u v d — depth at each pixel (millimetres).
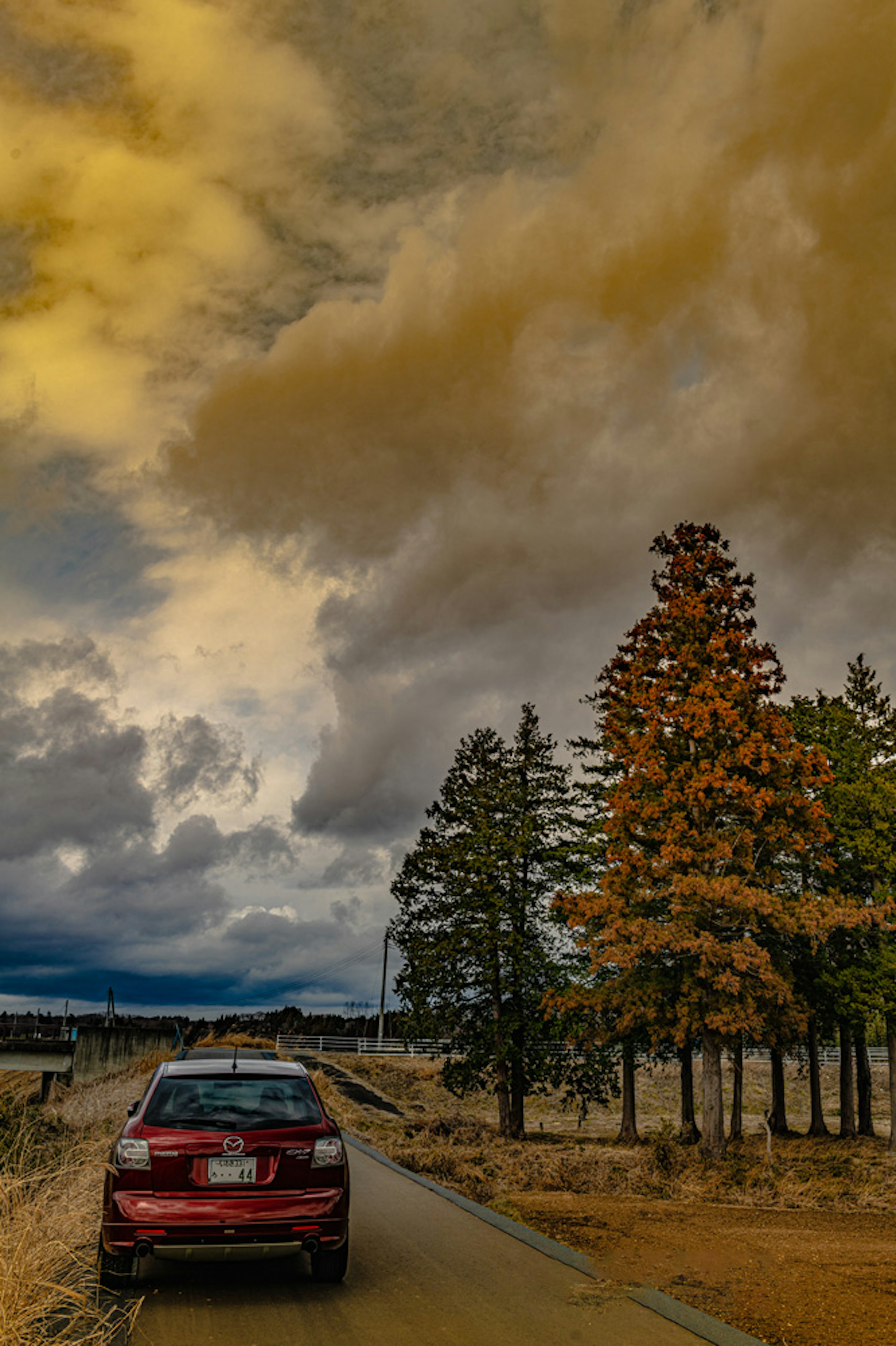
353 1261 8008
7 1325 5172
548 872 33531
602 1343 5777
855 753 30312
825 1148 28719
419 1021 33188
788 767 25234
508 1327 6094
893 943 28578
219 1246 6562
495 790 34750
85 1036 53188
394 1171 14164
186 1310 6359
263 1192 6750
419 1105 46344
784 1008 25188
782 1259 9344
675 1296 7449
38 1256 5969
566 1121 45438
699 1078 56062
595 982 27703
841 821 29281
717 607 27531
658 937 23500
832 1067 62031
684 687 26859
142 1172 6664
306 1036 63219
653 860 25812
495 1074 33312
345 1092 42500
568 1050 32906
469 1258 8203
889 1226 12883
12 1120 10625
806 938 27453
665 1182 16656
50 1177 7398
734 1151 27016
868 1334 6465
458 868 33562
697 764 26047
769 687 26531
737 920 24594
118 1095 21438
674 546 28719
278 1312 6367
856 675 31219
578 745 34344
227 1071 7469
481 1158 18469
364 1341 5727
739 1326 6617
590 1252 9336
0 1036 53719
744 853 25422
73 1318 5504
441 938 33594
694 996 24578
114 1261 6738
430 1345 5668
